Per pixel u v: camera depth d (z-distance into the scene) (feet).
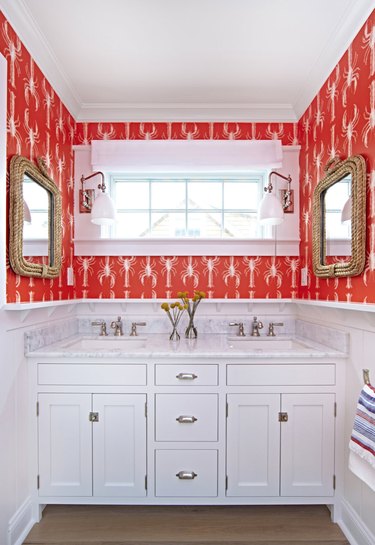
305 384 5.25
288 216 7.11
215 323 7.16
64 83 6.18
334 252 5.47
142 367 5.27
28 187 5.12
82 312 7.22
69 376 5.26
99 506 5.61
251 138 7.15
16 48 4.77
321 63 5.63
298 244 7.09
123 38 5.10
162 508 5.55
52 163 6.03
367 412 3.78
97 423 5.24
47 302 5.28
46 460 5.23
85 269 7.14
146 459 5.23
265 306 7.22
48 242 5.82
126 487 5.22
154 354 5.22
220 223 7.43
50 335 5.92
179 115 7.07
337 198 5.35
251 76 6.06
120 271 7.14
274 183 7.12
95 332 7.21
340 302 4.98
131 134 7.14
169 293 7.13
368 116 4.48
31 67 5.21
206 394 5.26
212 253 7.06
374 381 4.45
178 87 6.40
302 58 5.57
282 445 5.23
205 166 6.96
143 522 5.21
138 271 7.13
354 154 4.84
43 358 5.24
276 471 5.23
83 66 5.76
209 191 7.44
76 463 5.23
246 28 4.91
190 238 6.97
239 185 7.45
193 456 5.23
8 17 4.52
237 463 5.23
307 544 4.77
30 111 5.20
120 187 7.42
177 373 5.27
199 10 4.58
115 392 5.26
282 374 5.26
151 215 7.43
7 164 4.56
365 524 4.56
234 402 5.26
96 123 7.16
